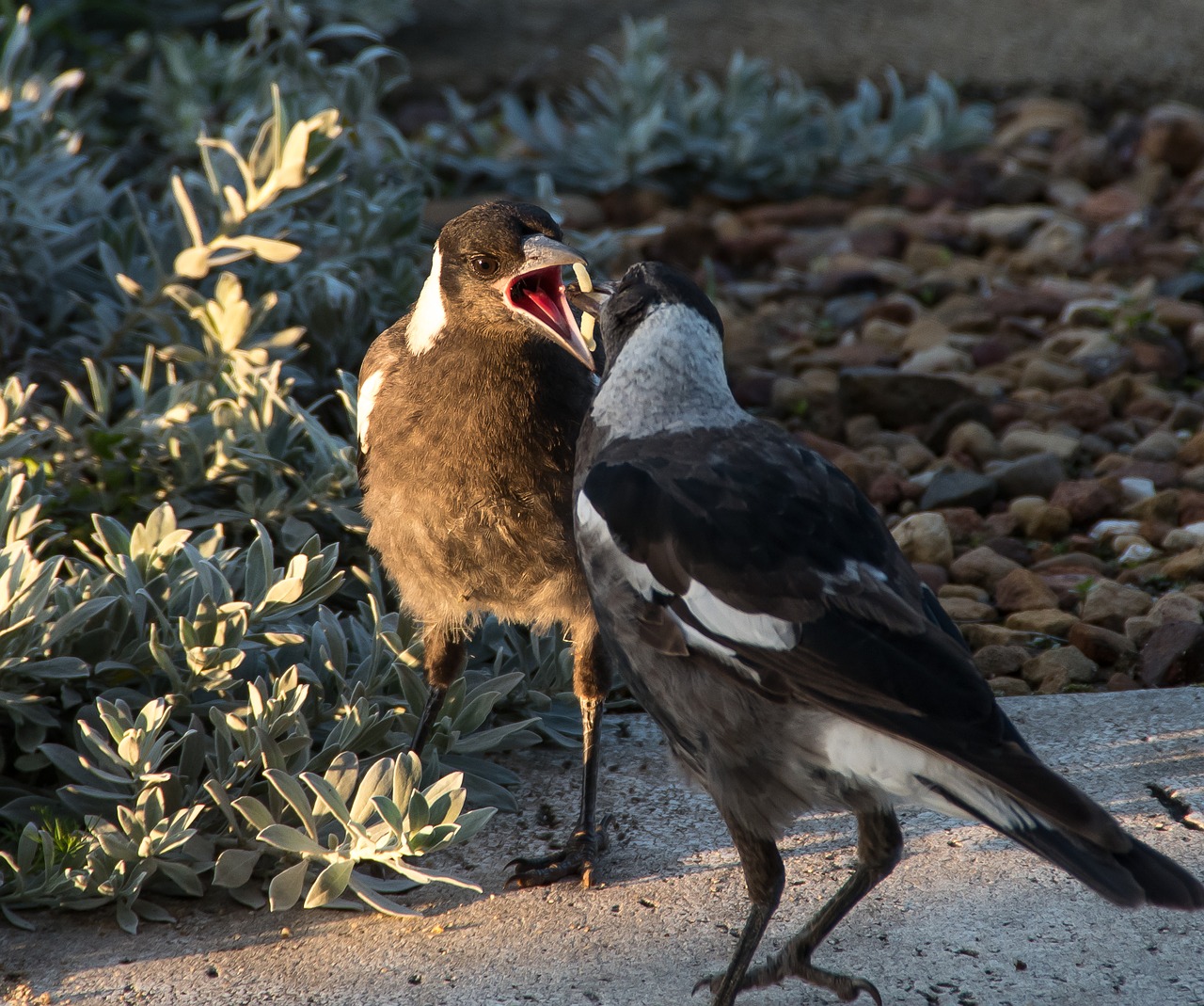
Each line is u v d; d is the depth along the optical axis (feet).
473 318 22.98
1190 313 46.19
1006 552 35.47
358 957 21.66
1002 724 18.24
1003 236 53.83
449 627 25.41
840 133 58.95
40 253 37.17
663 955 21.57
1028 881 22.90
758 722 19.63
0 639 23.98
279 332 35.81
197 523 31.07
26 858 22.44
